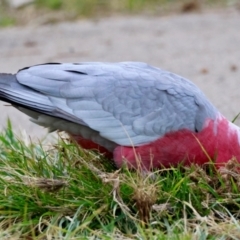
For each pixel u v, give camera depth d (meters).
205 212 9.48
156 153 10.02
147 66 10.55
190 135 9.98
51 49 21.06
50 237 9.00
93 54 20.30
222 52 19.94
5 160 10.72
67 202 9.60
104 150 10.46
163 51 20.36
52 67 10.11
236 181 9.87
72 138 10.52
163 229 9.25
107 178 9.56
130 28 23.23
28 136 12.69
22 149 10.82
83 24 23.94
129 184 9.43
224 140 10.16
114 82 10.00
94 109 9.91
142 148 10.00
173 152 10.03
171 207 9.48
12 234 9.29
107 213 9.45
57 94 9.91
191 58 19.50
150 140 9.98
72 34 22.77
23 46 21.61
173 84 10.15
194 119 10.00
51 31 23.22
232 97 15.88
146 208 9.27
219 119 10.27
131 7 25.31
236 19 23.53
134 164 10.06
